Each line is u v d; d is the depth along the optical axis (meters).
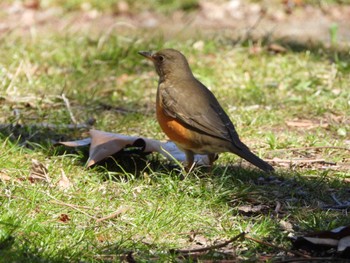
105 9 20.58
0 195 9.27
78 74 15.20
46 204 9.22
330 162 11.30
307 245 8.30
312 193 10.10
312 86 14.71
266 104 13.84
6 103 13.41
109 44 16.80
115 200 9.55
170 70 10.78
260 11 20.83
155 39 17.23
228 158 11.30
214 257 8.10
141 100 14.20
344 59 16.41
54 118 12.80
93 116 13.18
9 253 7.75
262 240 8.59
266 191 10.12
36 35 17.67
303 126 12.88
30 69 15.02
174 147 11.16
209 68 15.55
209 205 9.56
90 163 10.38
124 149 10.86
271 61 16.08
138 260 7.96
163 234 8.76
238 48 16.64
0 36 17.95
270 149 11.79
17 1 20.86
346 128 12.68
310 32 19.12
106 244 8.38
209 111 10.23
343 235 8.15
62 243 8.29
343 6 21.22
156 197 9.70
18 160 10.55
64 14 20.23
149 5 20.91
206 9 20.86
